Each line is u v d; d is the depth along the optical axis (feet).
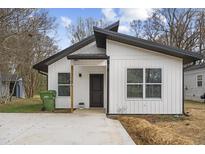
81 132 27.04
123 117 38.32
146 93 41.86
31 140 23.18
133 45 41.98
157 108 41.73
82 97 52.06
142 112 41.75
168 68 41.86
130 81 41.96
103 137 24.45
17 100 85.15
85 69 52.16
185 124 35.53
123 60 42.14
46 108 49.37
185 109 53.98
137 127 29.55
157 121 37.83
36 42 81.35
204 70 73.87
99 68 52.03
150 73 41.98
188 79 86.99
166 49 40.78
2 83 87.10
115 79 42.09
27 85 100.48
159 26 117.60
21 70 87.40
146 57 41.96
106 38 42.34
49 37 94.22
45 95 49.29
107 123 33.47
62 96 51.80
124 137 24.45
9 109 53.78
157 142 23.09
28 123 33.40
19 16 67.82
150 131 26.23
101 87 52.24
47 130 28.25
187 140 23.50
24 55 75.00
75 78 52.11
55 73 51.85
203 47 108.58
